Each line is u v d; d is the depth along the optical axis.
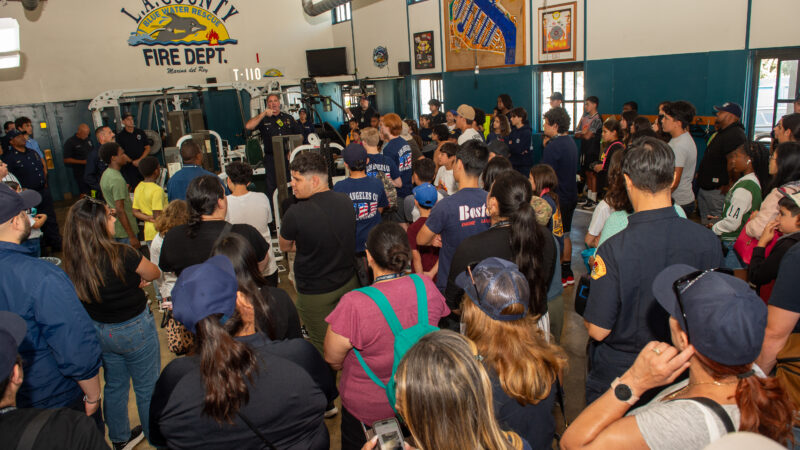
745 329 1.01
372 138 4.21
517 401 1.33
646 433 1.06
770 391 1.00
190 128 7.38
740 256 2.76
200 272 1.30
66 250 2.23
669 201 1.71
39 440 1.18
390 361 1.81
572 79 8.48
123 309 2.35
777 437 0.99
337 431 2.85
